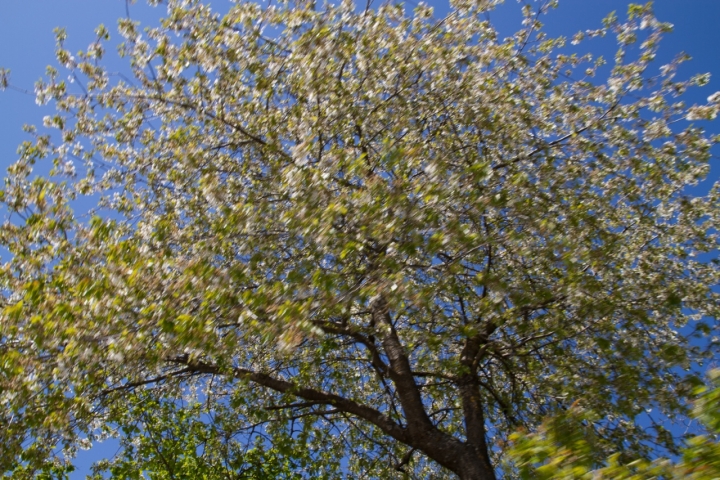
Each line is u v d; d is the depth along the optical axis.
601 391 8.45
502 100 9.38
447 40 9.53
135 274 6.97
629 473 3.65
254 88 9.86
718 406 3.52
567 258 7.64
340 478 10.88
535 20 10.04
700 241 10.02
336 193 8.17
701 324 8.69
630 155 9.34
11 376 7.19
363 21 9.39
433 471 11.25
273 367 11.04
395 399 11.26
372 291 6.52
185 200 9.64
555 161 9.36
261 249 7.76
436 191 6.79
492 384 10.75
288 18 9.51
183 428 11.39
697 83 9.33
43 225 8.48
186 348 6.62
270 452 11.41
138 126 10.38
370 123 9.66
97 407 9.55
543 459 3.92
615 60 9.70
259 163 9.95
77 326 6.97
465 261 9.32
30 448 8.68
